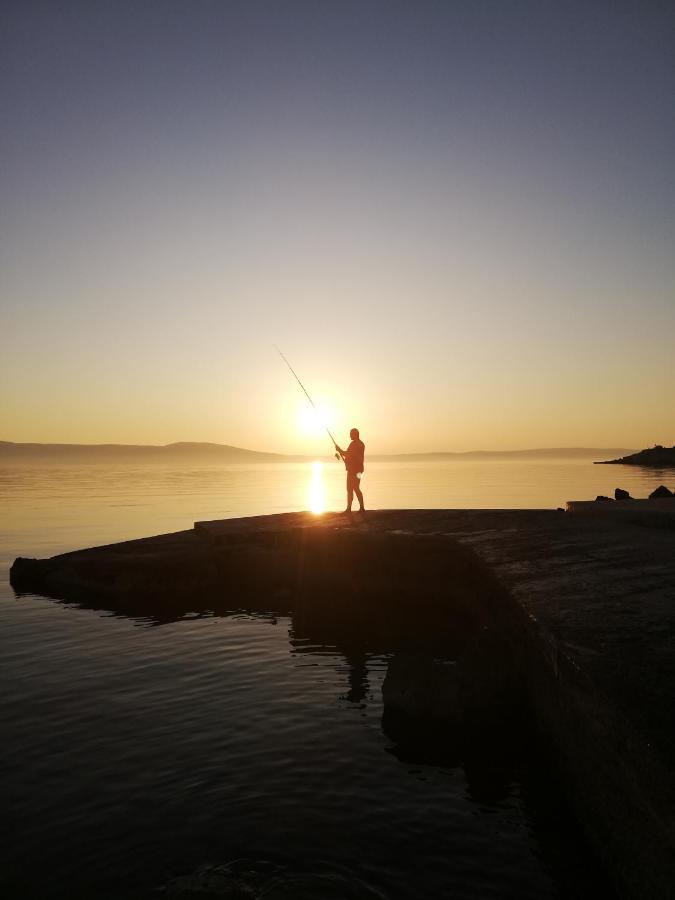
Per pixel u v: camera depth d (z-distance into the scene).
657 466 127.25
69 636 12.53
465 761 6.91
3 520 34.12
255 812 5.86
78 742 7.44
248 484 76.00
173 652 11.35
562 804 5.89
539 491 52.31
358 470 17.61
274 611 14.95
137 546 17.89
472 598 11.30
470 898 4.62
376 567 13.91
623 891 4.19
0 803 6.07
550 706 6.29
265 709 8.50
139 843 5.37
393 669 8.34
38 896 4.74
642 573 7.93
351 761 6.91
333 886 4.75
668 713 3.93
